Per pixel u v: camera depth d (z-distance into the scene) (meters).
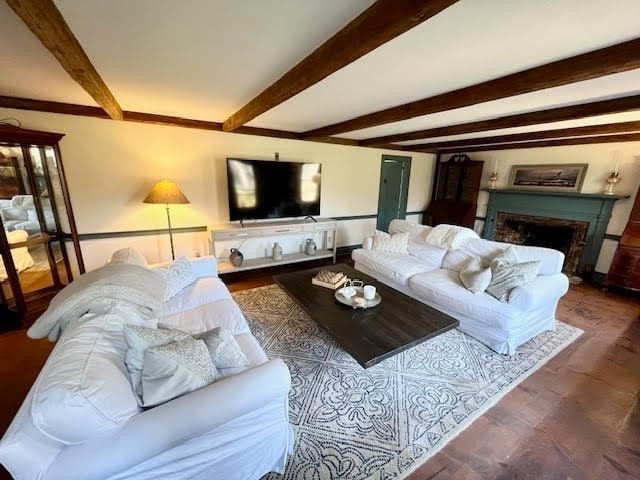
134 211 3.37
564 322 2.94
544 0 1.08
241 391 1.16
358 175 5.13
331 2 1.14
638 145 3.69
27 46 1.56
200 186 3.70
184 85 2.20
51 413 0.87
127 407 1.03
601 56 1.48
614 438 1.62
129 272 1.76
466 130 3.36
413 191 6.04
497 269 2.54
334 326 1.98
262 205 3.96
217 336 1.42
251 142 3.93
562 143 4.14
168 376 1.12
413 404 1.82
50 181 2.79
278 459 1.40
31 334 1.37
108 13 1.22
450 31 1.33
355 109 2.85
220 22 1.30
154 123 3.26
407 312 2.21
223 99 2.58
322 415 1.72
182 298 2.26
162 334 1.25
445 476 1.39
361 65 1.74
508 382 2.03
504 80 1.91
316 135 3.91
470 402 1.85
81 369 1.00
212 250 3.58
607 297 3.59
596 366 2.24
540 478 1.39
